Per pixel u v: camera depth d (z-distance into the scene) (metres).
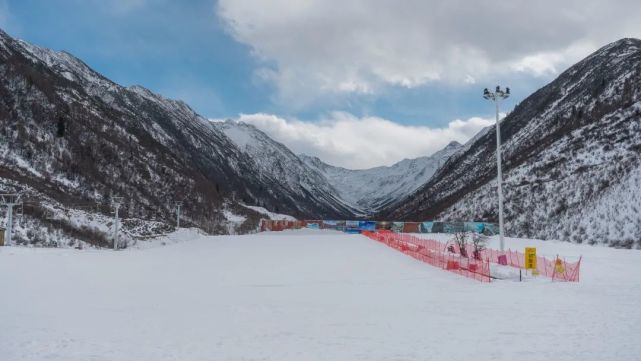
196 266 34.50
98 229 71.69
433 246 49.94
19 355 10.94
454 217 103.00
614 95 120.50
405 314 16.42
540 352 11.09
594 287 22.94
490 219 89.00
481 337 12.73
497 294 21.06
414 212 184.88
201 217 123.69
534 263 28.48
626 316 15.36
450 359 10.63
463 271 30.80
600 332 13.08
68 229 65.19
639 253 40.84
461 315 16.06
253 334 13.42
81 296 20.38
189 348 11.80
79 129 111.94
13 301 18.72
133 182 113.00
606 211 61.47
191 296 20.91
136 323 14.87
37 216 64.31
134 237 75.81
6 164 81.19
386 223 93.56
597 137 96.75
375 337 12.96
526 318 15.27
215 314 16.56
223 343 12.35
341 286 24.34
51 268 31.48
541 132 142.25
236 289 23.27
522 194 90.00
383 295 21.17
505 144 171.88
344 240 65.31
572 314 15.84
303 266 34.31
